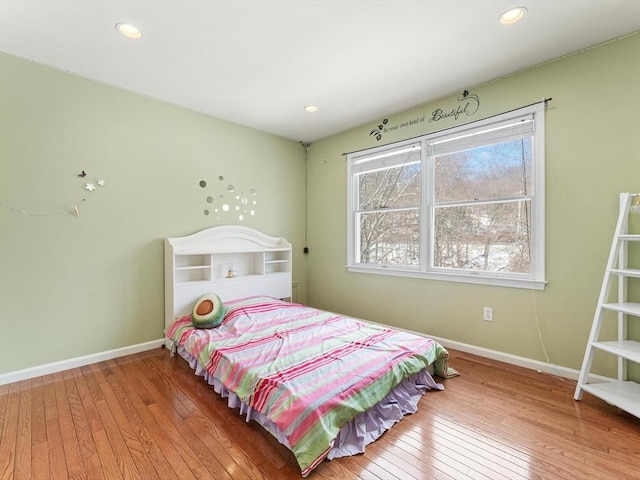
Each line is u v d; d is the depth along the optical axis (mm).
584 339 2326
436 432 1741
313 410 1490
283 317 2941
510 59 2420
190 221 3352
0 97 2297
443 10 1881
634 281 2115
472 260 2947
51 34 2098
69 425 1804
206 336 2512
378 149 3631
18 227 2379
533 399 2088
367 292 3777
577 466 1469
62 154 2566
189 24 1998
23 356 2402
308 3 1816
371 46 2244
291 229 4355
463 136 2953
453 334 3035
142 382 2352
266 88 2887
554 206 2441
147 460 1521
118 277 2877
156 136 3100
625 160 2145
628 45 2123
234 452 1581
